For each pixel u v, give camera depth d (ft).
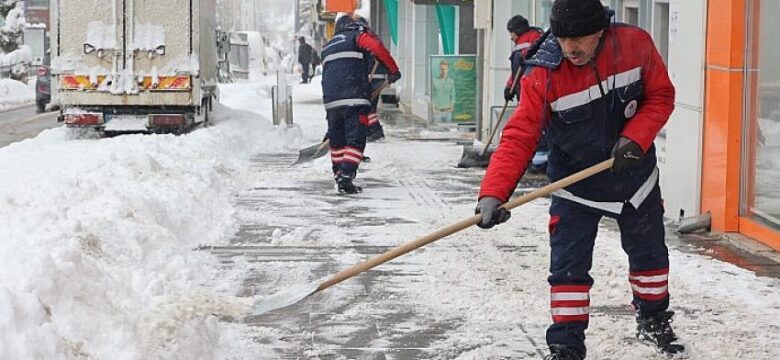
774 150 30.22
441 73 68.54
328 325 22.82
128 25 63.26
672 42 36.24
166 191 35.09
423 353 20.89
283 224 34.88
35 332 16.44
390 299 24.97
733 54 31.86
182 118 63.62
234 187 42.91
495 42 58.70
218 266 28.40
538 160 45.52
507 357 20.57
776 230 30.27
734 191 32.40
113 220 27.89
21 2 165.68
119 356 17.88
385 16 113.09
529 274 27.40
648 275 20.26
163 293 23.12
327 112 42.50
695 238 32.68
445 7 76.13
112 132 65.46
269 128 65.36
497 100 58.85
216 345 20.90
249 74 206.80
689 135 34.88
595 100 18.49
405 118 83.56
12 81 139.33
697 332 22.06
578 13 17.53
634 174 19.19
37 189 31.24
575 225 19.22
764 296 25.08
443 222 35.40
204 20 66.90
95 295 19.40
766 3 30.76
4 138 77.46
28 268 18.44
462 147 60.13
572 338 19.16
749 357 20.43
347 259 29.43
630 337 21.61
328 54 42.37
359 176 47.37
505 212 18.03
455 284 26.35
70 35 63.36
